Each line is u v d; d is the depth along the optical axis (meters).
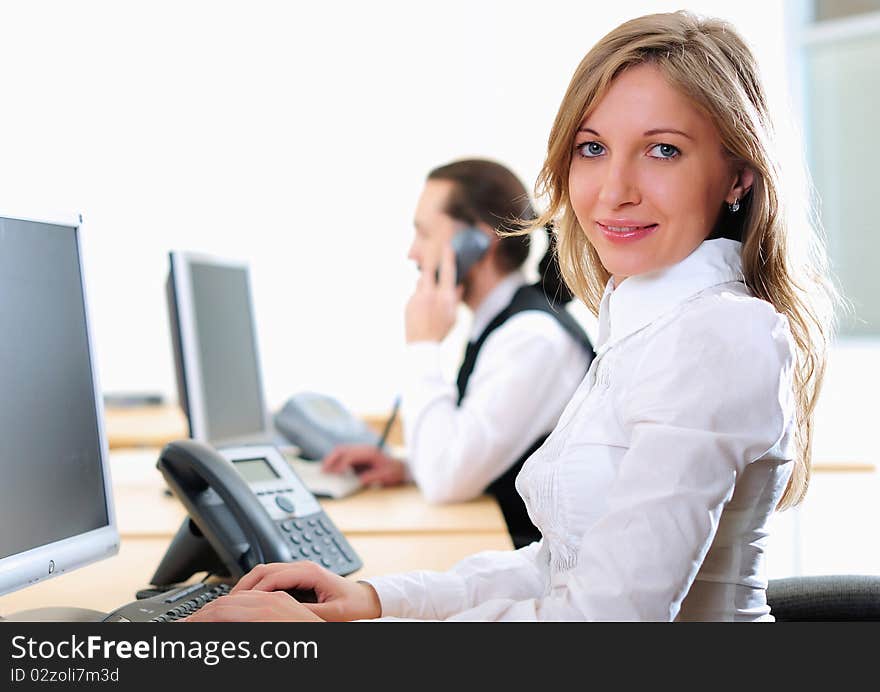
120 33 3.93
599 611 0.80
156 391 4.01
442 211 2.17
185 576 1.34
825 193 3.43
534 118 3.72
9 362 1.02
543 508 0.99
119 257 3.98
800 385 1.04
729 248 0.96
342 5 3.80
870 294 3.35
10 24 3.96
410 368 2.10
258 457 1.50
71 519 1.10
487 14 3.71
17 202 1.06
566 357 2.07
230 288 2.24
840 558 2.84
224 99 3.89
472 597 1.07
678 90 0.90
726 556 0.91
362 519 1.85
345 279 3.84
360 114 3.81
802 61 3.45
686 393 0.83
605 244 0.95
